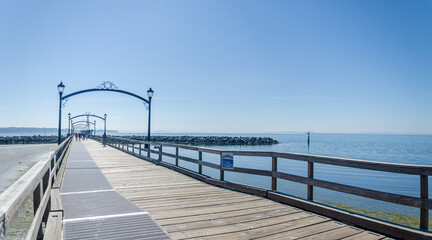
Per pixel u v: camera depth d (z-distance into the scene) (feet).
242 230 13.60
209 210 17.08
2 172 54.80
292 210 17.06
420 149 187.62
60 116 59.41
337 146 222.28
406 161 105.91
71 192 22.36
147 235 12.87
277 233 13.23
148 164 41.83
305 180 17.72
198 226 14.17
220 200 19.61
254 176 53.93
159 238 12.51
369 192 14.01
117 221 14.89
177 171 34.14
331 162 15.83
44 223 14.87
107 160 47.57
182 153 134.92
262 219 15.33
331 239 12.50
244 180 49.03
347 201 34.12
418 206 12.25
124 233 13.10
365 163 14.12
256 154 21.93
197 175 28.66
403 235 12.21
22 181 7.59
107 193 22.00
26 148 155.43
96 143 119.44
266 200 19.60
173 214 16.21
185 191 22.68
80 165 40.47
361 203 33.04
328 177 56.18
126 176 30.50
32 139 270.87
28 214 24.67
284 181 48.03
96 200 19.63
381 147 212.64
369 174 59.57
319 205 16.29
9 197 5.86
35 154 108.27
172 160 94.89
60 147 31.89
